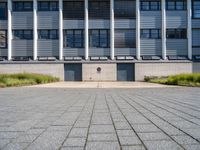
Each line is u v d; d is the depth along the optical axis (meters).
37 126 4.98
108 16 38.78
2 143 3.70
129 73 38.47
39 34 39.09
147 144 3.55
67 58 38.59
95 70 38.34
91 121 5.50
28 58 38.88
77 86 24.55
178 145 3.47
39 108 7.92
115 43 38.78
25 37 39.28
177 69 38.03
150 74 38.22
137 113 6.64
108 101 10.09
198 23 38.53
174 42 38.72
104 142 3.70
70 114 6.59
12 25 39.06
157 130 4.47
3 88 19.92
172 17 38.66
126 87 22.39
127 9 38.88
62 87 22.39
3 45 38.97
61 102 9.81
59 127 4.87
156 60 38.19
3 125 5.10
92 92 16.17
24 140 3.87
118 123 5.22
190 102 9.34
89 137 4.03
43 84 28.19
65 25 38.75
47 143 3.68
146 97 11.88
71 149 3.36
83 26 38.75
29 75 29.14
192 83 23.11
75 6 38.94
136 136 4.04
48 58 38.66
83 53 38.78
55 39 39.00
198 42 38.69
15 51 39.06
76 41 38.94
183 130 4.43
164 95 12.97
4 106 8.49
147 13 38.66
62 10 38.72
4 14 39.09
